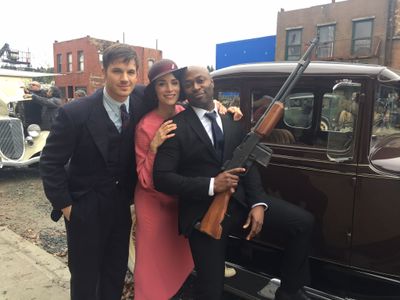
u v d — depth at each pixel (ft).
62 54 99.04
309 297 7.93
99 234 7.41
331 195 7.65
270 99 8.50
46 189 6.90
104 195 7.29
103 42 93.71
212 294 7.00
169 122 7.01
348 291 7.78
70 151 6.98
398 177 6.97
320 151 7.80
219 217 6.61
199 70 6.91
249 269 9.14
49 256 12.05
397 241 7.11
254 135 6.77
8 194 20.83
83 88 94.68
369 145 7.24
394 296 7.29
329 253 7.79
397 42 55.57
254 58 70.59
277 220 7.26
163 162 6.84
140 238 7.80
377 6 56.29
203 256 7.00
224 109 7.66
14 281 10.36
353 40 59.67
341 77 7.48
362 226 7.36
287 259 7.48
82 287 7.60
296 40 65.82
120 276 8.16
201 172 7.02
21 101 25.86
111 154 7.25
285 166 8.19
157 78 6.98
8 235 13.88
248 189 7.29
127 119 7.27
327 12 61.41
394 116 8.05
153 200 7.66
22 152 23.44
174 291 8.16
